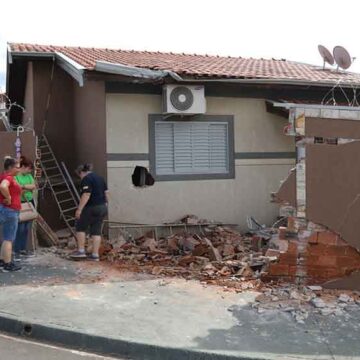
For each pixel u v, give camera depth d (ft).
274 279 24.34
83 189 29.14
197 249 31.14
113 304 21.84
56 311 20.92
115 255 30.63
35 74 44.68
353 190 22.98
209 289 23.93
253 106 39.91
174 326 19.54
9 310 20.94
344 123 22.97
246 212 39.73
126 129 36.40
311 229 23.65
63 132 45.21
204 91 37.14
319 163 23.27
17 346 18.66
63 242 34.01
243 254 30.99
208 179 38.68
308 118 23.16
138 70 33.40
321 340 18.49
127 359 17.85
